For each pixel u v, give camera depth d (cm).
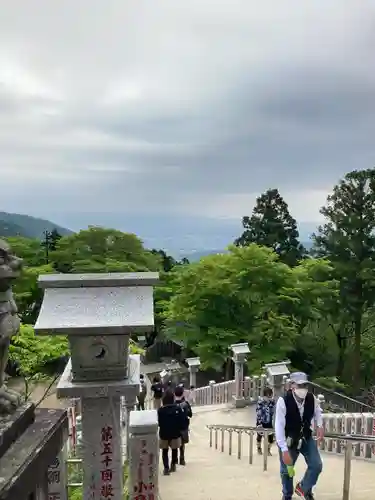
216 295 2603
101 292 552
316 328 3456
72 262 3212
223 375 3284
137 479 638
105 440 580
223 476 923
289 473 605
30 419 432
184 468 1020
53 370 1527
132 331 521
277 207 4325
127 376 562
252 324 2591
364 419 1072
